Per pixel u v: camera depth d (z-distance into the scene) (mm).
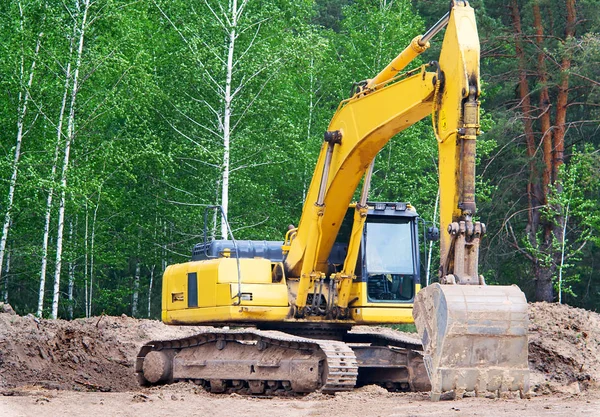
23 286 80125
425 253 73375
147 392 32438
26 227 67125
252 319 33688
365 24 85688
